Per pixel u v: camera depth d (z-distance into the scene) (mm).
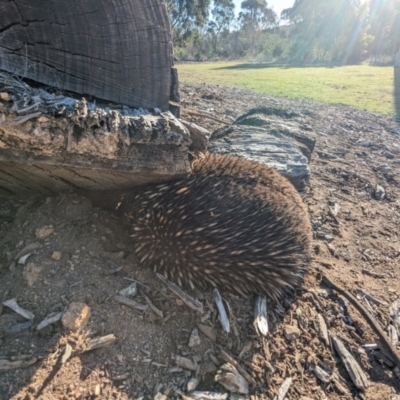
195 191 497
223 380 426
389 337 545
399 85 3461
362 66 7449
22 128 337
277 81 3596
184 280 505
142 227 498
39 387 365
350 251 743
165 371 421
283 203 534
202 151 487
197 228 484
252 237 503
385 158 1291
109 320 437
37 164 391
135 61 430
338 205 922
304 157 873
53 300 438
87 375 388
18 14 344
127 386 395
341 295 599
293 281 555
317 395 444
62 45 378
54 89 390
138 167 428
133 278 490
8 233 516
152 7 416
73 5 365
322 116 1799
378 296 622
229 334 477
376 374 487
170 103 489
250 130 996
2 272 470
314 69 6172
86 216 525
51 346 396
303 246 551
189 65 7891
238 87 2805
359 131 1601
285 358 474
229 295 519
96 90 418
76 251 488
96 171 430
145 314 458
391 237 815
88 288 456
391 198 1003
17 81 351
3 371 370
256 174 552
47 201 532
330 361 485
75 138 365
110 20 393
